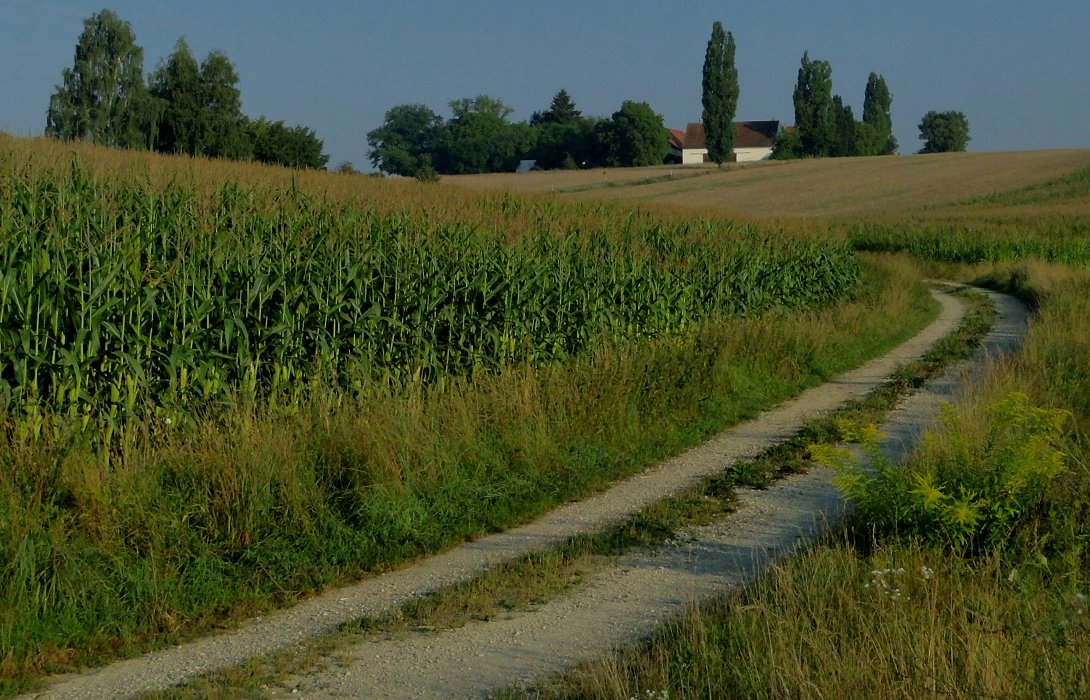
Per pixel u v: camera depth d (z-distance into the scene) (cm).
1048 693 417
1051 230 4656
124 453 734
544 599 624
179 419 848
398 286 1147
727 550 711
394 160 12156
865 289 2775
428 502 801
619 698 448
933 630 473
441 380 1064
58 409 798
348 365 1038
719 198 8131
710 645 502
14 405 787
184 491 713
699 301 1770
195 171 1527
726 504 838
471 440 903
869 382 1487
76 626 573
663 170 10325
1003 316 2420
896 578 560
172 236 1017
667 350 1317
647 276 1567
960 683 431
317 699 489
